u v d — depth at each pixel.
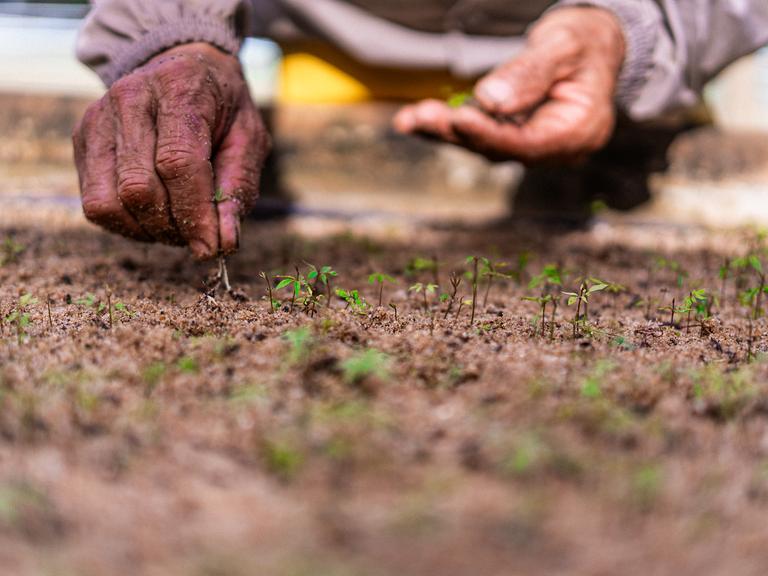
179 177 0.59
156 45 0.66
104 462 0.45
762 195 1.10
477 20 1.03
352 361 0.50
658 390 0.51
